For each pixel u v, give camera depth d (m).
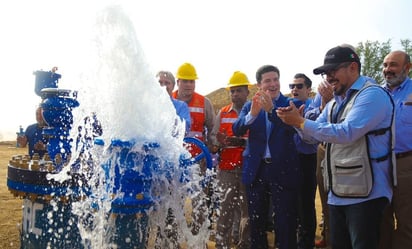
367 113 2.76
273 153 3.71
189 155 2.37
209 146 5.00
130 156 2.09
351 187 2.83
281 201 3.68
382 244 3.64
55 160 2.66
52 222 2.53
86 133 2.35
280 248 3.66
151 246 2.33
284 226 3.65
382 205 2.83
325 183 3.16
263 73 4.02
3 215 6.06
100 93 2.17
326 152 3.07
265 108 3.66
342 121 2.95
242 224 4.38
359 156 2.81
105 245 2.16
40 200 2.56
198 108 4.96
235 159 4.48
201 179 2.46
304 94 5.38
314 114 4.23
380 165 2.82
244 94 4.89
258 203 3.81
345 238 3.05
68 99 2.83
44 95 2.89
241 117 3.96
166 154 2.21
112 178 2.10
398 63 3.83
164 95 2.23
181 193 2.35
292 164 3.73
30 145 3.70
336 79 3.01
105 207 2.12
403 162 3.52
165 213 2.31
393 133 2.88
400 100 3.73
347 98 3.00
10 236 4.95
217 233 4.37
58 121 2.81
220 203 4.39
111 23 2.12
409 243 3.45
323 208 4.69
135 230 2.15
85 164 2.39
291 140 3.78
